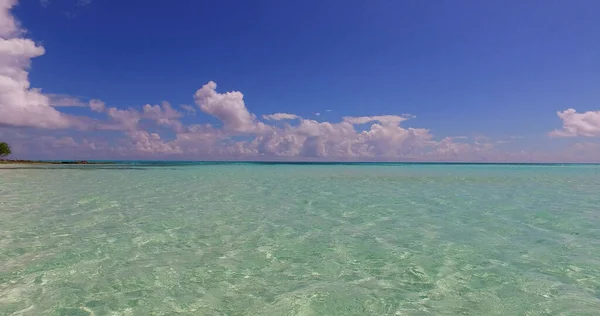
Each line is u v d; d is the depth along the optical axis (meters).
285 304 3.71
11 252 5.45
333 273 4.66
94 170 30.55
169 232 6.93
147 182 18.39
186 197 12.22
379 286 4.20
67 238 6.36
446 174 29.23
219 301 3.78
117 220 8.05
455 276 4.53
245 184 17.81
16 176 22.08
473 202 11.22
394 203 10.95
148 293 3.97
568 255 5.39
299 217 8.55
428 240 6.35
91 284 4.21
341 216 8.72
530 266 4.90
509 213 9.13
